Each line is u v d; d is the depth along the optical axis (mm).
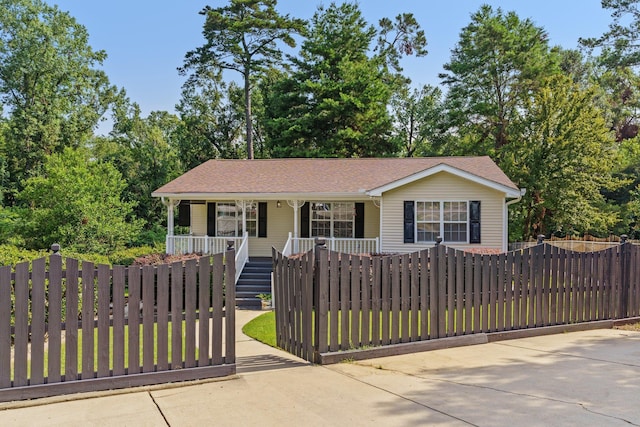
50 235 20984
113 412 4785
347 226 19594
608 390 5363
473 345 7754
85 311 5383
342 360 6754
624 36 30422
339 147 33281
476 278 7965
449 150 34531
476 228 16781
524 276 8453
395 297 7270
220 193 18453
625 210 28656
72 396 5184
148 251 21719
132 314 5574
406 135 41312
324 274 6762
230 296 6035
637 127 42562
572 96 25281
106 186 23031
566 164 24688
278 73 38219
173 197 18781
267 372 6258
